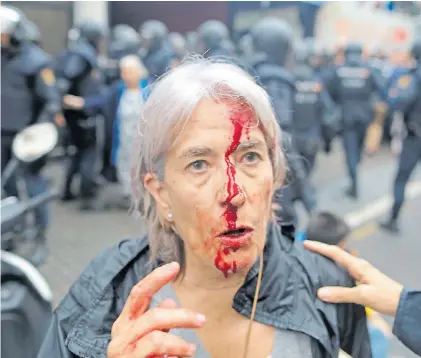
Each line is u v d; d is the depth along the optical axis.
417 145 4.11
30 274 1.83
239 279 0.86
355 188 5.24
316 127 3.85
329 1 8.12
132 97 4.05
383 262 3.77
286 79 2.40
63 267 3.39
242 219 0.76
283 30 2.66
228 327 0.86
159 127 0.77
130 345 0.69
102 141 5.03
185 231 0.80
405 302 0.90
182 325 0.69
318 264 0.96
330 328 0.89
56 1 6.48
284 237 1.00
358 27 8.33
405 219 4.73
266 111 0.78
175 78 0.79
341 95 4.98
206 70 0.79
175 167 0.77
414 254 3.93
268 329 0.86
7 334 1.71
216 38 4.14
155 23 5.89
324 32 8.19
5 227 1.95
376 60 7.80
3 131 3.38
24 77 3.41
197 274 0.87
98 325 0.90
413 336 0.89
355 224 4.53
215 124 0.75
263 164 0.79
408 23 8.63
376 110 6.96
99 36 4.60
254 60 2.53
